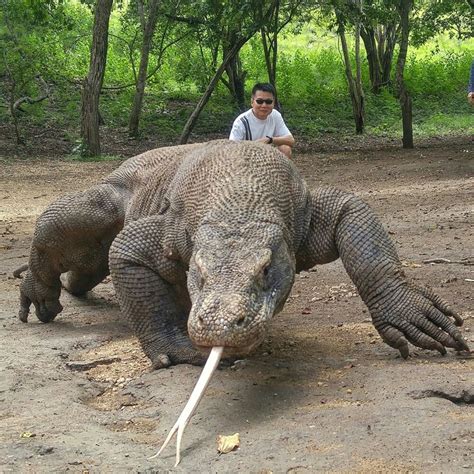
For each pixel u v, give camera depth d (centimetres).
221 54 3222
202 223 399
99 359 507
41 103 2566
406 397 381
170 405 402
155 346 472
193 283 378
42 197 1448
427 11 2942
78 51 3031
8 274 820
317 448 333
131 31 3170
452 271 724
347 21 2622
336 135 2694
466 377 400
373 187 1480
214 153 463
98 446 354
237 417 378
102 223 585
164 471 324
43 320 629
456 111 3142
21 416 404
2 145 2238
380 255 455
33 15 2364
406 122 2250
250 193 414
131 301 475
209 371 329
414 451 323
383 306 450
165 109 2809
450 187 1395
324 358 470
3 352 527
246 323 339
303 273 763
